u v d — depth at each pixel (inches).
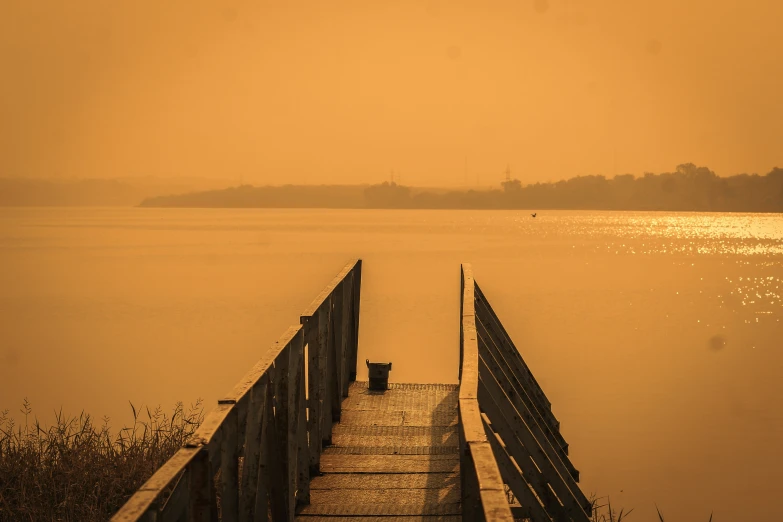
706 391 711.7
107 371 754.2
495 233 4739.2
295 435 219.1
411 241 3619.6
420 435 307.3
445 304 1255.5
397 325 1035.9
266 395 188.5
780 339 1039.0
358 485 254.7
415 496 245.1
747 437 559.8
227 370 758.5
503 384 340.2
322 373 278.7
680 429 577.0
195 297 1413.6
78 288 1601.9
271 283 1679.4
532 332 1062.4
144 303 1332.4
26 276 1897.1
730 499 437.4
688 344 988.6
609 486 463.2
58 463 302.5
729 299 1541.6
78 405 599.2
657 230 5703.7
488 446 143.6
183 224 6368.1
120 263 2284.7
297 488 237.9
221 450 156.7
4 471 293.0
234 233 4522.6
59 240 3715.6
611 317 1234.6
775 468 489.7
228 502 157.8
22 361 813.2
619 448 534.9
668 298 1528.1
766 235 5014.8
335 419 325.4
